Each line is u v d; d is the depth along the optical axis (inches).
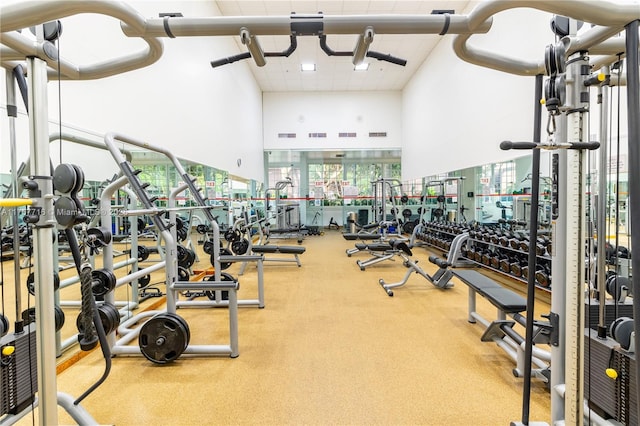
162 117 155.9
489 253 163.5
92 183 124.3
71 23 106.5
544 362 71.9
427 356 79.7
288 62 288.0
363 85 349.1
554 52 40.9
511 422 54.7
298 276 163.9
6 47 45.3
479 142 195.8
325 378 70.4
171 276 78.5
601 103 54.5
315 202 385.4
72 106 108.8
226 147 237.0
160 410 60.3
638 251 34.5
